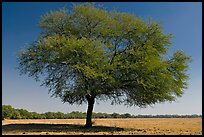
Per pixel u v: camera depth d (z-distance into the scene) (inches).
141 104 1290.6
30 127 1285.7
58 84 1153.4
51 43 1137.4
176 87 1238.3
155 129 1264.8
